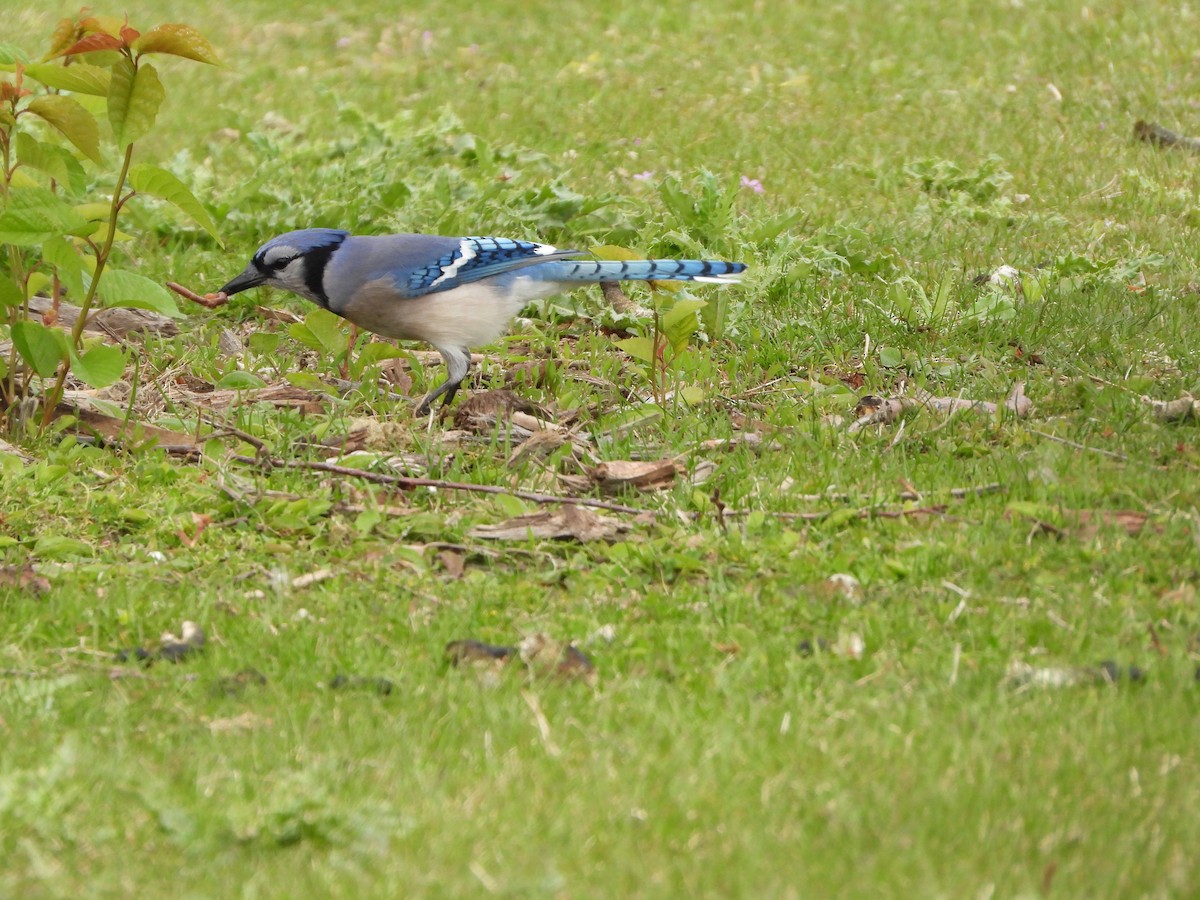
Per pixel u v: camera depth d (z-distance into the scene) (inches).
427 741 286.8
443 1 1108.5
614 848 251.1
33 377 470.9
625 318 546.0
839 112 826.8
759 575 356.8
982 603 339.6
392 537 382.3
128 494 402.9
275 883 243.1
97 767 274.5
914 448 432.5
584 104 848.9
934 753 277.7
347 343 506.6
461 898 237.9
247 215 637.3
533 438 430.6
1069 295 548.7
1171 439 423.2
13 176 438.9
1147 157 734.5
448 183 646.5
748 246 583.5
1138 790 266.1
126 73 394.6
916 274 589.0
